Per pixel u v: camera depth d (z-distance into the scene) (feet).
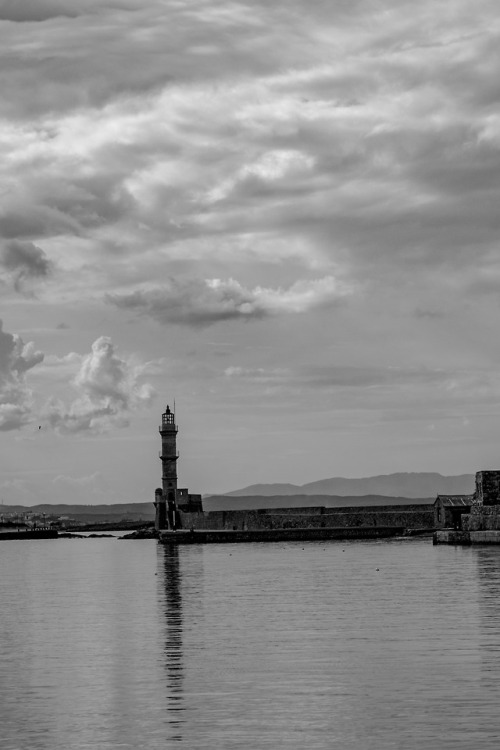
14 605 247.29
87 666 155.53
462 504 552.00
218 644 172.04
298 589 262.67
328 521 587.68
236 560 401.08
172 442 649.61
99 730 119.65
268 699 131.44
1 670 153.69
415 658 152.46
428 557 366.22
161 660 158.81
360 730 116.47
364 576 295.07
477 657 151.23
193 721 122.31
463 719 119.03
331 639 172.86
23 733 119.03
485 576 274.16
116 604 241.96
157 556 471.21
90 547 655.35
